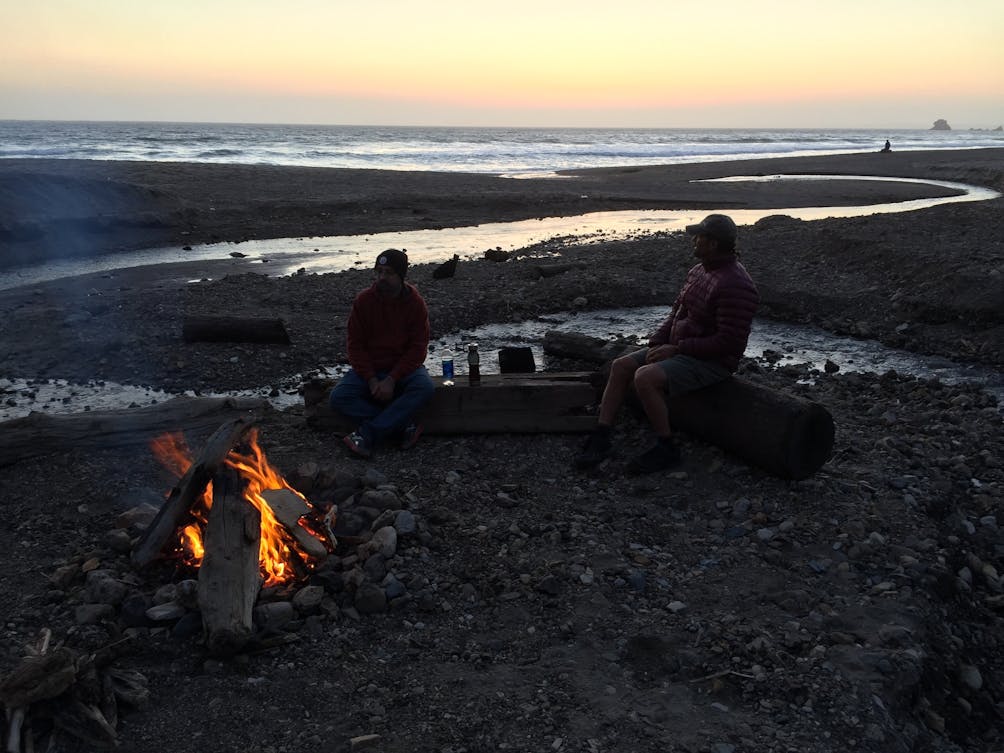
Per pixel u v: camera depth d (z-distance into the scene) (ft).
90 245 59.00
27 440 19.71
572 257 49.90
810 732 10.86
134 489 18.42
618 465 19.47
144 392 27.07
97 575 14.14
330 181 107.34
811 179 132.87
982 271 35.55
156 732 10.84
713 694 11.66
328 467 18.30
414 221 77.20
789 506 17.11
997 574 15.66
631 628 13.16
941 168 145.59
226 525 13.70
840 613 13.52
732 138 508.12
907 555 15.23
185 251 59.26
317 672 12.10
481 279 44.04
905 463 19.35
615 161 212.43
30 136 291.79
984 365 30.25
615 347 27.89
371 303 20.18
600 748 10.49
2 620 13.21
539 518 16.90
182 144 252.62
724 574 14.82
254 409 22.74
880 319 35.68
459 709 11.26
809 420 17.20
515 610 13.65
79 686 11.08
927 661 12.57
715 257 18.12
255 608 13.11
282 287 41.91
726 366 18.47
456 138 433.07
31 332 33.60
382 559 14.71
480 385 21.20
